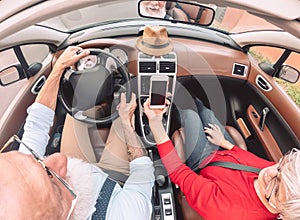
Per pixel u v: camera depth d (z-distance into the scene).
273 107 3.28
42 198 1.06
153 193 2.44
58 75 2.19
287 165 2.08
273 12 1.51
